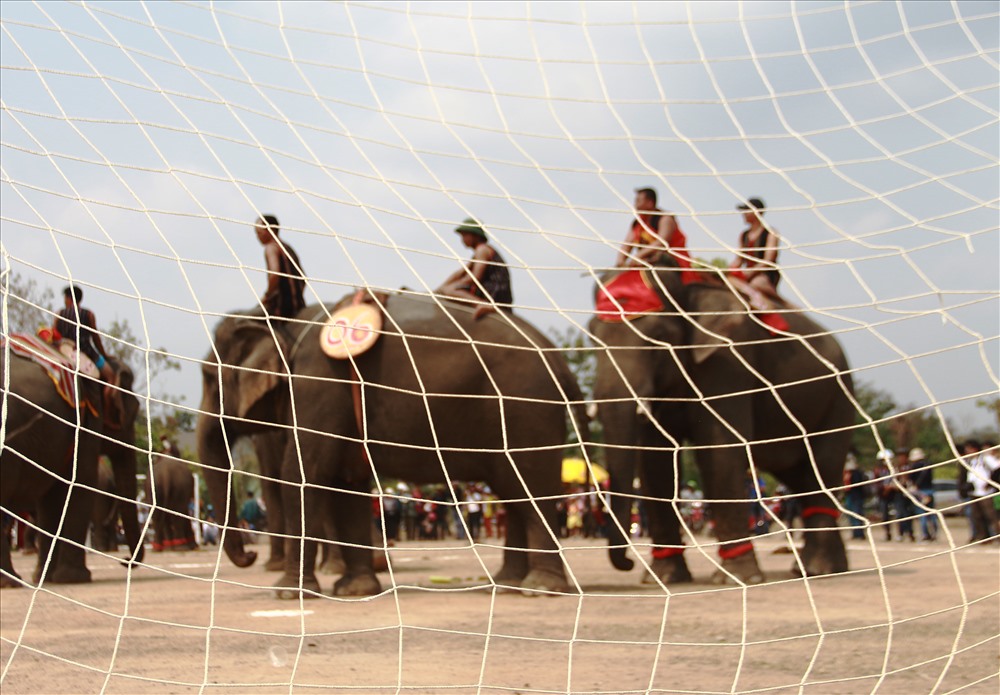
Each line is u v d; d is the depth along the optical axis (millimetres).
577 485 29219
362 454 9570
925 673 5172
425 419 9328
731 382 10320
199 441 10484
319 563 14266
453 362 9266
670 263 10031
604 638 6395
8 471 10750
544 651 5988
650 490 10625
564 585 9391
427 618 7488
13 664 5516
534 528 9320
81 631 6934
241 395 9867
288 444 9703
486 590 9969
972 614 7301
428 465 9492
